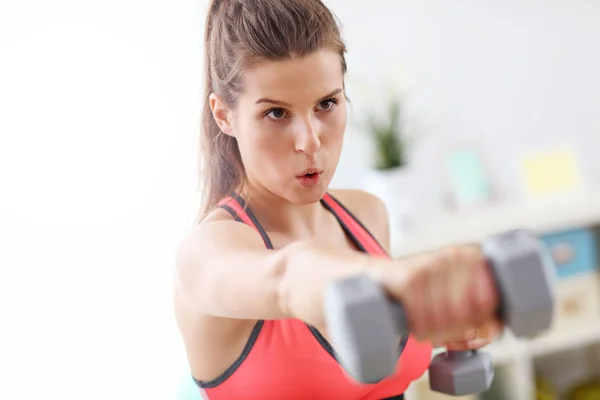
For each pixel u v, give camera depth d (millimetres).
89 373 2203
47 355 2176
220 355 896
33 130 2115
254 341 886
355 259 452
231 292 593
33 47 2088
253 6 768
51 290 2172
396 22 2354
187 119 2176
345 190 1140
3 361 2158
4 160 2111
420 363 976
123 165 2170
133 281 2207
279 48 749
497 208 2367
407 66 2371
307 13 756
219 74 831
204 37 916
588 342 2293
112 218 2182
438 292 365
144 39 2141
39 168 2131
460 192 2393
